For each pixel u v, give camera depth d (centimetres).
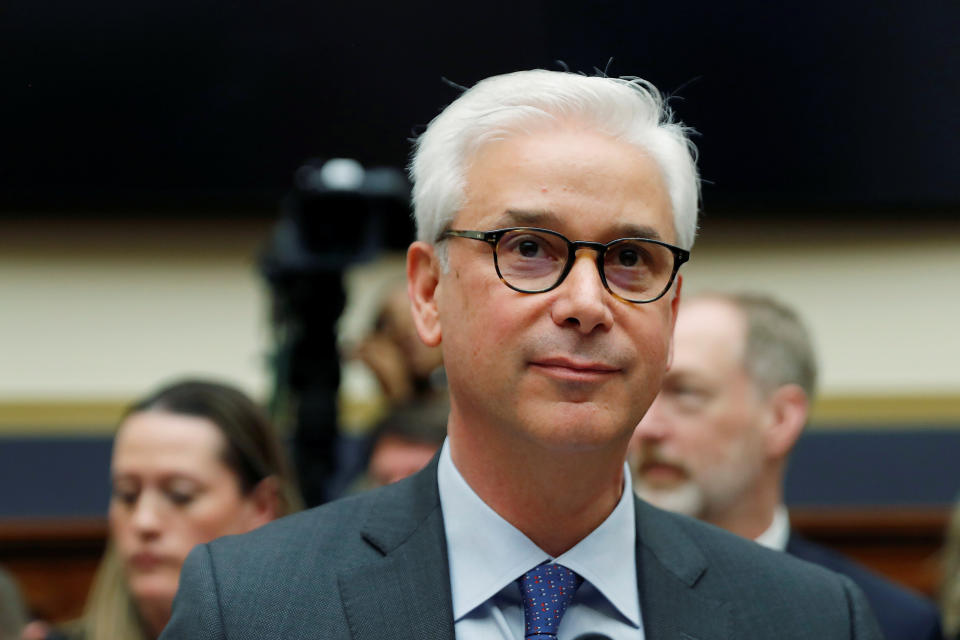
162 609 422
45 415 859
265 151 841
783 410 475
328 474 571
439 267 286
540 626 277
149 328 885
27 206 864
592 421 266
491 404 271
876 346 887
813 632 295
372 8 803
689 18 834
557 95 281
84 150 853
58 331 879
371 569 283
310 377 580
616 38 811
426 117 794
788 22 856
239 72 841
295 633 271
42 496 779
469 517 288
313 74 827
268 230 884
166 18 845
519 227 272
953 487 796
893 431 824
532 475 278
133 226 882
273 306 591
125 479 430
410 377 687
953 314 888
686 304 491
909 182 873
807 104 862
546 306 268
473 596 281
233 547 289
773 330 478
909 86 867
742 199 865
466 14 790
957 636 543
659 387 280
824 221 888
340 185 577
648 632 286
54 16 847
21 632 422
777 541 475
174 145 850
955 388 875
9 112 849
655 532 305
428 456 533
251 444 440
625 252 276
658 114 292
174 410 436
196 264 890
